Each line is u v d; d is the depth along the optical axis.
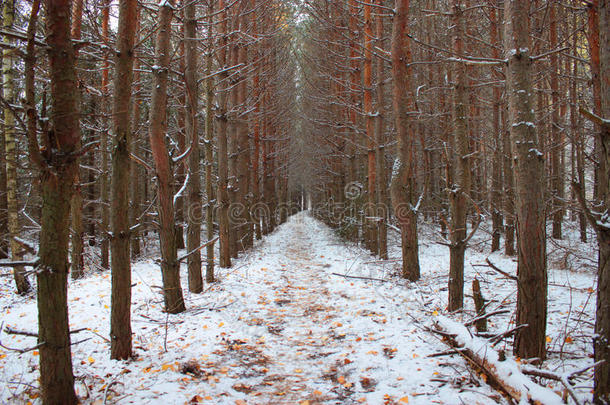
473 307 6.11
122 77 4.12
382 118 10.46
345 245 14.94
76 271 9.92
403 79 7.95
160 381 3.76
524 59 3.92
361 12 11.92
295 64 19.03
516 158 3.95
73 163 3.08
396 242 14.41
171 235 6.23
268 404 3.47
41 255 3.03
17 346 4.81
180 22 7.61
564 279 7.82
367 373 4.04
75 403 3.23
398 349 4.61
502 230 12.57
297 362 4.51
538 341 3.85
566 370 3.70
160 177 6.04
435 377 3.80
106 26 8.09
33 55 2.76
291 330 5.69
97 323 5.61
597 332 2.84
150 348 4.68
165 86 5.71
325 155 19.61
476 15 9.39
